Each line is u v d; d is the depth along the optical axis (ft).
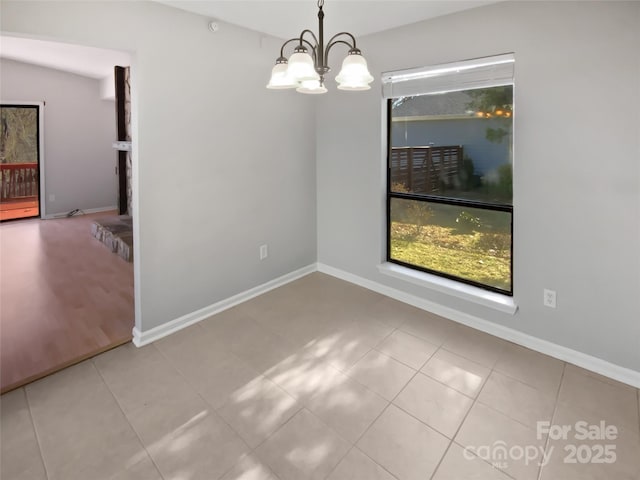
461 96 9.36
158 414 6.68
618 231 7.14
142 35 7.89
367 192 11.40
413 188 10.69
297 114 11.74
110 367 8.02
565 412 6.64
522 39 7.75
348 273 12.50
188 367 8.02
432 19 8.97
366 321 9.95
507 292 9.20
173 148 8.85
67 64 20.12
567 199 7.64
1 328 9.45
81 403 6.93
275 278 12.06
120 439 6.13
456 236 10.02
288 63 5.15
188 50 8.75
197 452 5.89
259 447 5.98
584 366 7.86
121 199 21.01
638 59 6.57
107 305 10.84
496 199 9.17
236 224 10.59
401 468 5.60
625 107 6.79
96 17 7.17
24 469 5.57
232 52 9.67
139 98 8.07
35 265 14.24
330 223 12.69
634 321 7.17
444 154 9.86
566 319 8.00
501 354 8.41
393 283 11.23
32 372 7.68
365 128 11.03
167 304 9.29
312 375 7.75
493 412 6.68
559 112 7.50
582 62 7.12
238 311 10.52
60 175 23.09
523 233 8.34
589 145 7.25
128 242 15.20
